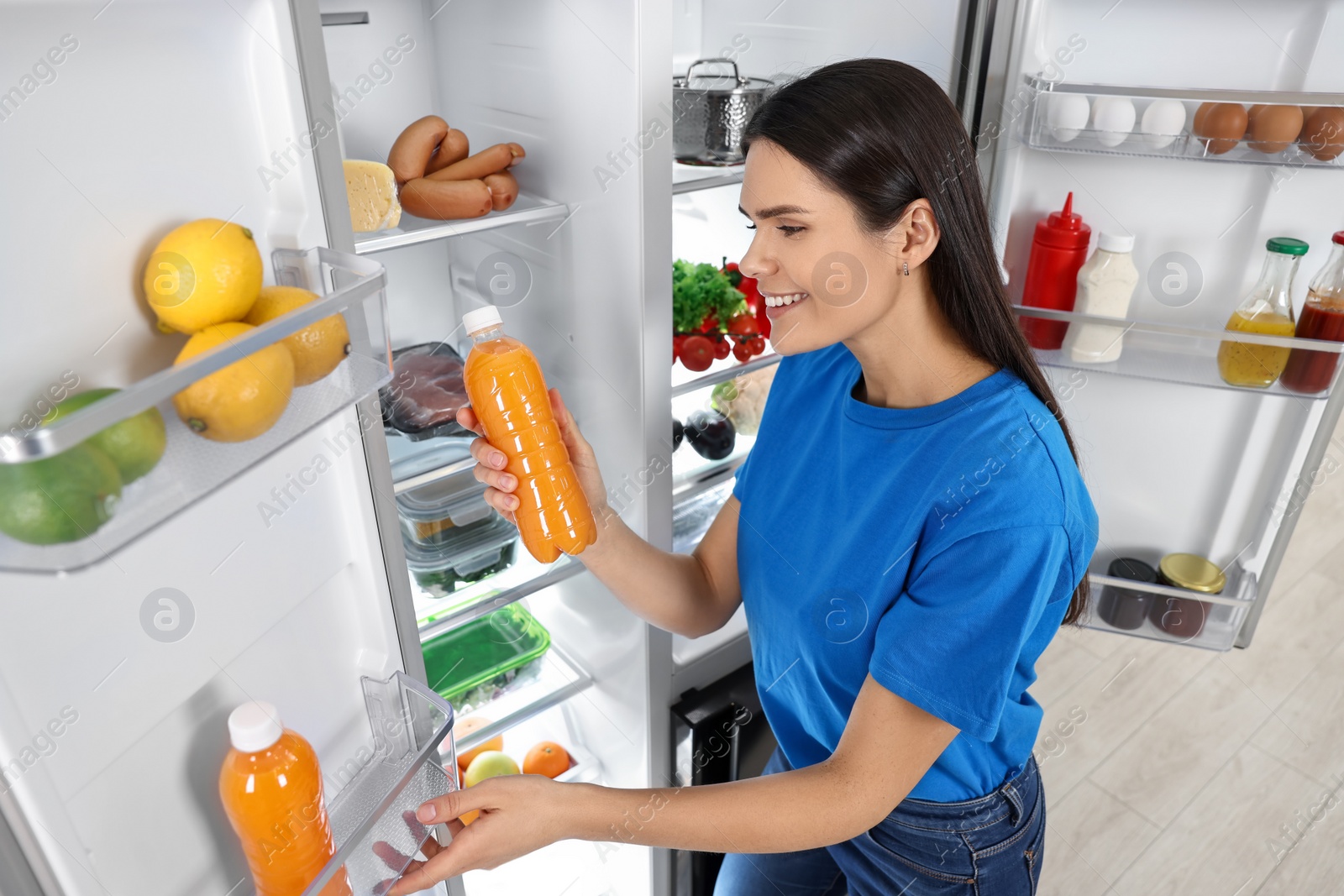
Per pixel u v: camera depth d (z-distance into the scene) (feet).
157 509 1.75
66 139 1.89
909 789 2.93
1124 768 6.46
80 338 1.98
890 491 3.16
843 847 3.91
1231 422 6.07
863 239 2.86
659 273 4.17
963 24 5.12
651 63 3.71
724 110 4.66
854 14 5.19
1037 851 3.78
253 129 2.30
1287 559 8.59
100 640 2.05
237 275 2.00
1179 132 5.04
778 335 3.15
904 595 3.02
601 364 4.62
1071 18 5.18
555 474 3.00
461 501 4.57
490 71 4.54
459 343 5.67
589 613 5.55
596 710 5.82
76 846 2.02
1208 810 6.14
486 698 5.31
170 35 2.05
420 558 4.62
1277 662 7.38
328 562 2.76
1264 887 5.66
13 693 1.85
